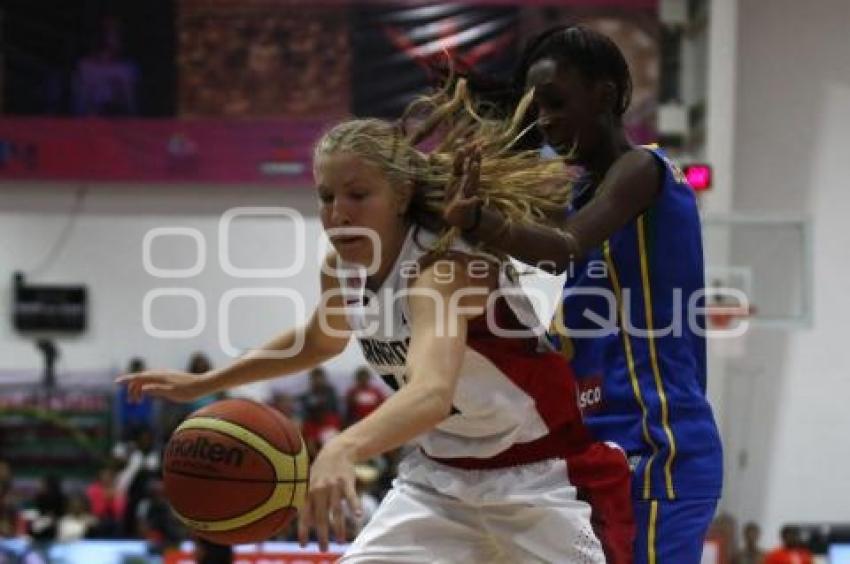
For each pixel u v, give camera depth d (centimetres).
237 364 660
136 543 1634
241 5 2339
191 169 2359
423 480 587
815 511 2312
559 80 604
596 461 584
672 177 605
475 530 584
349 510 430
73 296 2408
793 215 1939
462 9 2291
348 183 523
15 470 2378
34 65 2350
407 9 2306
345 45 2322
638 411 604
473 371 548
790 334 2297
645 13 2281
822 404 2302
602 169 619
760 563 1986
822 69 2320
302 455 543
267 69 2338
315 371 2258
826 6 2320
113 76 2350
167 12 2341
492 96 644
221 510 527
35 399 2381
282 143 2347
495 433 568
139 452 2095
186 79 2348
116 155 2362
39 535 1936
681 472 593
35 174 2362
